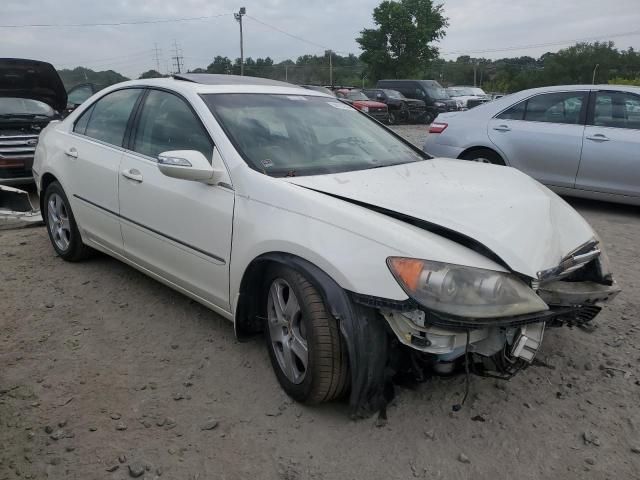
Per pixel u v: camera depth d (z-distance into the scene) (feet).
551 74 262.88
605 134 22.02
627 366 10.94
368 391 8.54
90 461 8.21
